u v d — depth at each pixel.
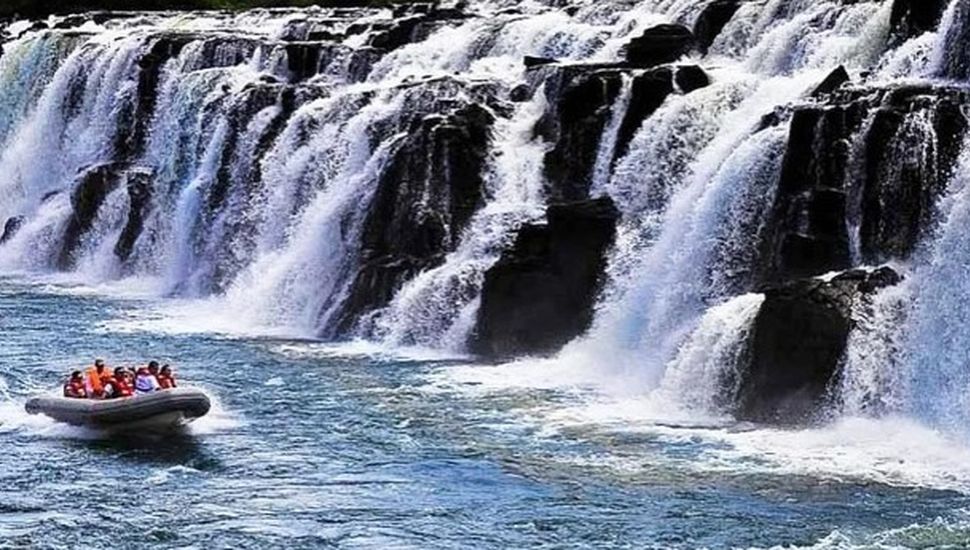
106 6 109.81
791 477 33.22
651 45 55.22
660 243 46.06
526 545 29.36
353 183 55.88
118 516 31.53
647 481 33.22
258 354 48.69
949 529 29.55
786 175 42.41
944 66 44.44
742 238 43.66
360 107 60.03
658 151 48.69
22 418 39.69
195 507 32.06
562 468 34.44
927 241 39.16
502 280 47.81
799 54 51.16
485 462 35.06
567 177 51.94
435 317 49.59
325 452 36.22
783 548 28.67
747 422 38.41
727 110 48.25
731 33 55.66
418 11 79.38
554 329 47.25
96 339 51.78
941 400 36.31
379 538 29.88
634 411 39.97
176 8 109.44
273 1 108.56
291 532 30.33
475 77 58.19
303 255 56.66
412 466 34.91
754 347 38.69
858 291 38.09
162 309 59.12
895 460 34.34
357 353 48.69
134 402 37.94
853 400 37.12
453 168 52.91
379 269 51.78
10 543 29.92
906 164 40.00
